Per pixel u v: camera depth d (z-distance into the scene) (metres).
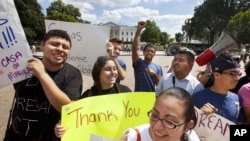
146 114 2.38
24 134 2.35
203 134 2.43
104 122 2.25
